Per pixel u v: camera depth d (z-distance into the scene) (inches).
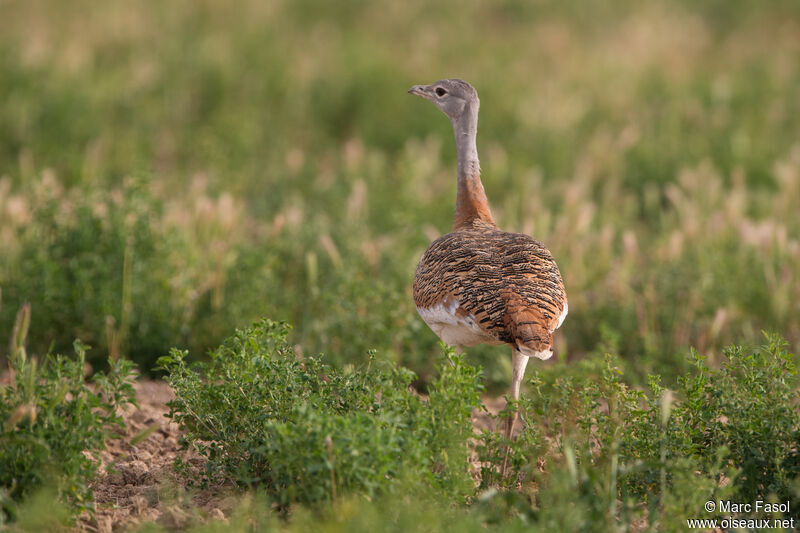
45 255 530.0
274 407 348.2
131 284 526.0
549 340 345.4
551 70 1293.1
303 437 304.7
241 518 298.4
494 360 540.1
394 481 297.9
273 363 354.9
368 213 714.8
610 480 312.0
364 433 303.0
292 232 641.0
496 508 319.6
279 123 1082.7
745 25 1625.2
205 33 1311.5
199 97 1136.2
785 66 1342.3
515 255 396.8
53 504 296.4
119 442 408.5
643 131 1085.8
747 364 359.9
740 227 677.3
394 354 506.9
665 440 335.6
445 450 322.7
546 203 856.3
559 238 655.1
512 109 1114.7
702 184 864.9
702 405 357.4
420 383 531.5
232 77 1155.3
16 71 1059.3
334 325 527.8
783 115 1145.4
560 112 1099.3
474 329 370.0
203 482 350.3
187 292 546.9
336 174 918.4
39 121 981.8
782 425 338.3
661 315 602.5
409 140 1042.7
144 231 540.1
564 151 1018.7
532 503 337.4
